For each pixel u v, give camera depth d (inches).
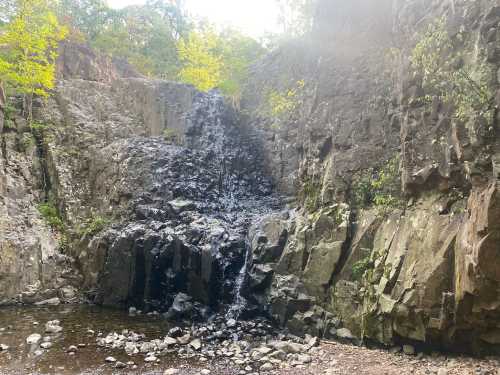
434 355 382.3
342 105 619.2
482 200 328.8
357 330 447.8
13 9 983.6
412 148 447.8
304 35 911.7
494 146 345.7
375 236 479.5
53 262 673.0
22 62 889.5
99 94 1012.5
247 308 544.4
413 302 380.5
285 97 898.7
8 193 723.4
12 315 541.6
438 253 379.9
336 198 556.4
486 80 363.3
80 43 1251.2
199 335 485.4
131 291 597.0
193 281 581.3
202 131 920.9
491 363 346.6
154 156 795.4
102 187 795.4
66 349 422.0
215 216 706.8
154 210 700.0
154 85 996.6
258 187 837.2
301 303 504.4
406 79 470.9
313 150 660.7
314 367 382.0
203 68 1250.6
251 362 399.9
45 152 849.5
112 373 365.7
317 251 515.5
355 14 658.2
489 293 330.6
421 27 473.1
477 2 396.8
